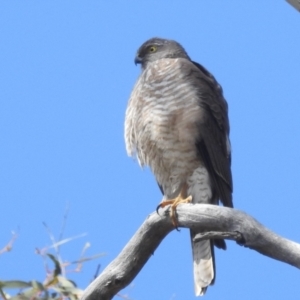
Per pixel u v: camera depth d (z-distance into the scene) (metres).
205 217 7.99
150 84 11.68
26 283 9.07
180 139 11.46
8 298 9.07
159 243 8.57
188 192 11.75
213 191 11.72
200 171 11.58
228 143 12.12
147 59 13.38
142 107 11.69
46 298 9.05
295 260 6.99
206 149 11.53
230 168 11.99
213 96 11.93
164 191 12.10
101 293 8.36
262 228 7.17
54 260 9.10
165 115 11.48
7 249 8.91
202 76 11.98
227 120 12.28
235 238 7.26
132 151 12.19
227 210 7.65
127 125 12.07
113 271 8.33
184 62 12.05
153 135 11.56
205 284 10.42
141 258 8.39
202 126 11.52
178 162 11.59
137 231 8.41
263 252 7.18
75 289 9.01
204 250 10.60
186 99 11.54
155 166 11.89
